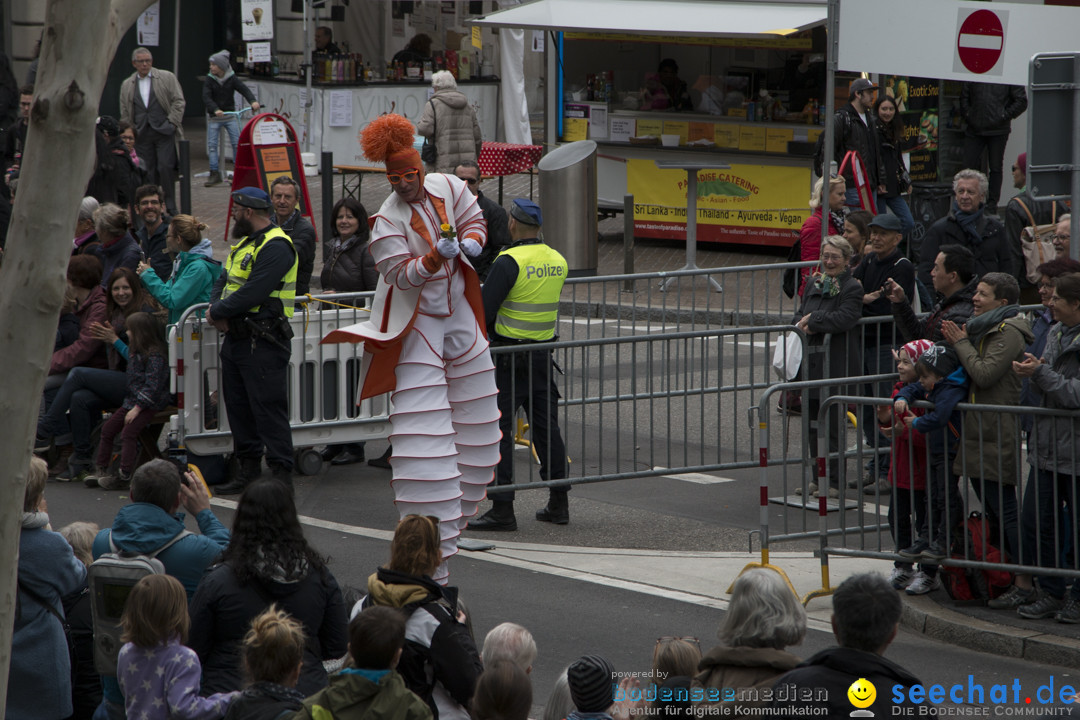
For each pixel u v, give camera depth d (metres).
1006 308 16.38
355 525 21.19
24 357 8.06
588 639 16.30
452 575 18.81
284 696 10.16
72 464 23.45
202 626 11.60
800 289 27.42
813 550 19.75
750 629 10.21
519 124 59.88
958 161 39.66
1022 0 32.72
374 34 58.94
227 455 23.09
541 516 21.67
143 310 23.56
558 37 44.62
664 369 22.69
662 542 20.56
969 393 16.58
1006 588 16.89
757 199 41.88
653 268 39.91
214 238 43.75
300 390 23.25
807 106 40.91
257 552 11.63
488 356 17.89
